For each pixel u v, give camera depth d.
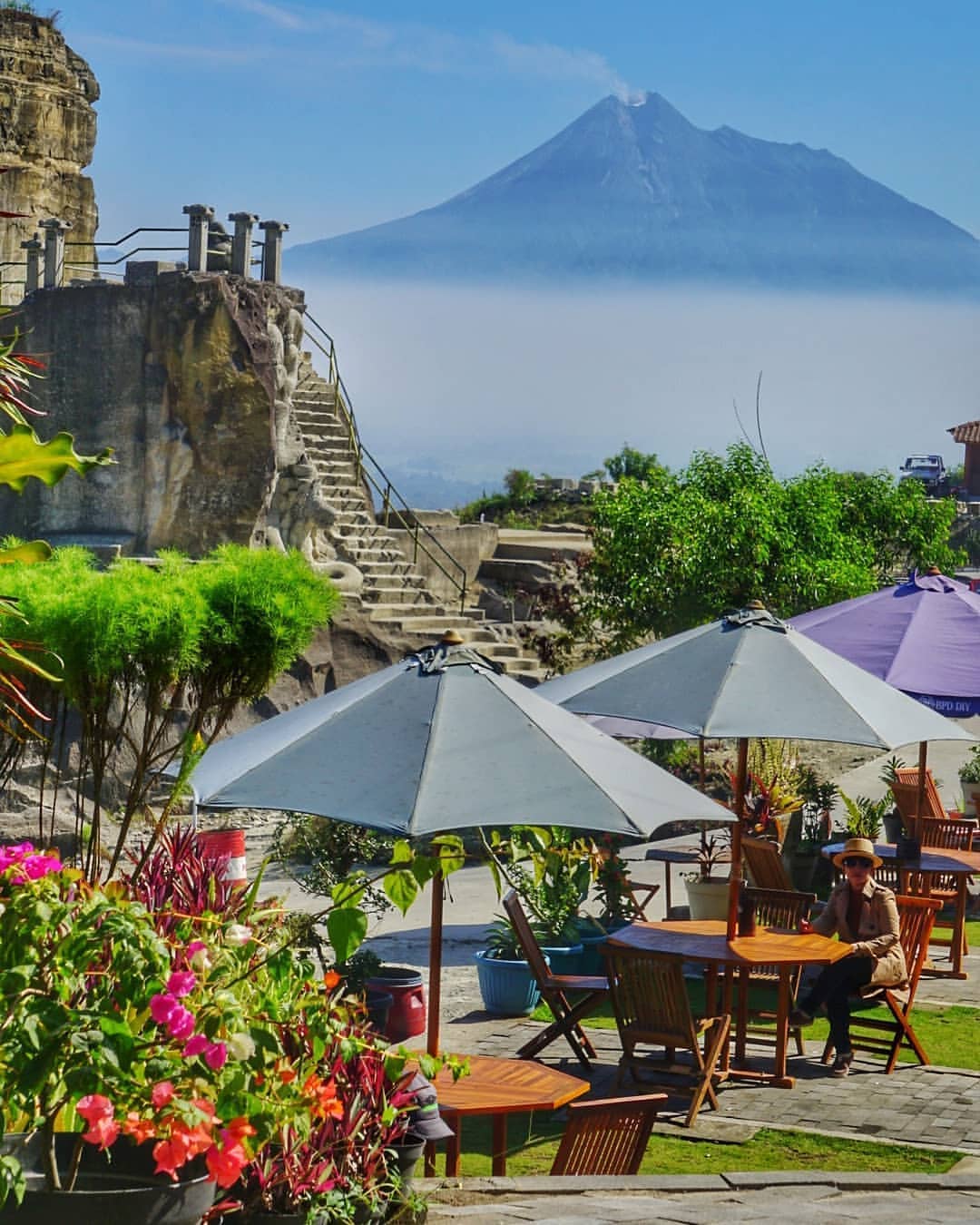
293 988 5.54
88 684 9.01
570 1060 11.46
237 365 24.56
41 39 35.53
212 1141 4.44
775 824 17.19
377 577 26.58
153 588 9.10
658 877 18.50
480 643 25.83
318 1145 5.57
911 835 16.95
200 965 5.14
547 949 13.05
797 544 25.80
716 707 10.57
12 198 34.88
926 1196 8.12
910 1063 11.48
